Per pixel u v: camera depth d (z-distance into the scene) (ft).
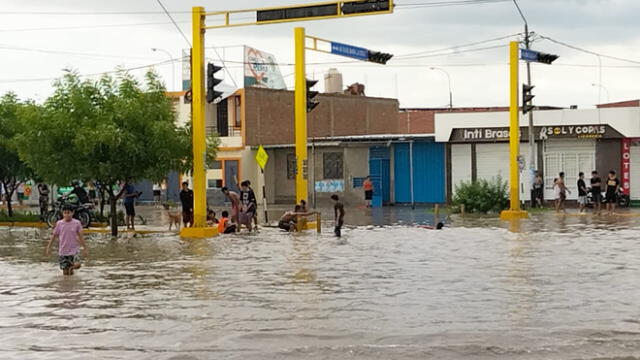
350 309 41.68
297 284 50.72
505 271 55.31
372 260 63.16
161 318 40.32
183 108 172.24
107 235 91.91
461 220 110.11
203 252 71.41
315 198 159.02
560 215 116.47
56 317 41.24
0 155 111.34
